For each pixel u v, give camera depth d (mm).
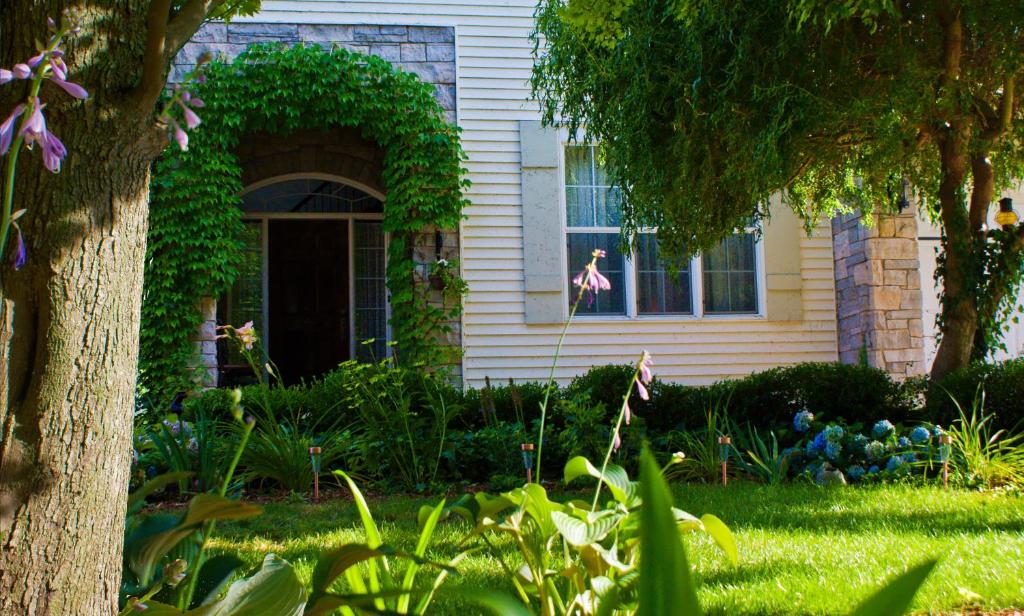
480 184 9320
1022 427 6574
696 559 3654
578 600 1986
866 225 8695
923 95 6215
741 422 7500
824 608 2842
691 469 6430
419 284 8852
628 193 7426
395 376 6859
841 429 6383
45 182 1696
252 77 8555
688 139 6570
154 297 8273
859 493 5465
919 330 9195
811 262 9812
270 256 9531
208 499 1545
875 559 3547
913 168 8047
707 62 6539
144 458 5816
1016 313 10062
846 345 9617
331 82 8602
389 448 6344
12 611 1574
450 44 9297
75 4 1763
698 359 9477
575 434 6258
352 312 9438
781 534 4156
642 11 6719
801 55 6352
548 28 7582
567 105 7566
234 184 8562
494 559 3609
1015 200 10289
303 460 6160
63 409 1664
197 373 8305
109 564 1726
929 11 6410
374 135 8875
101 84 1771
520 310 9250
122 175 1810
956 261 7348
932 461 6082
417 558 1512
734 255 9719
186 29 1969
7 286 1675
